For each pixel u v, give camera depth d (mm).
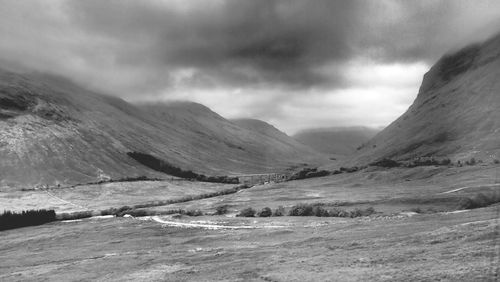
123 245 132875
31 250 146625
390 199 181000
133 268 81062
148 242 132625
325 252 70438
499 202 150750
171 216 194625
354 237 82312
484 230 62094
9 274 95562
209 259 80688
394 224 91000
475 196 155250
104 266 87812
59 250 137750
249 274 60688
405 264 52500
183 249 108625
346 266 56469
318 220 145000
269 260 70250
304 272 56469
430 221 87312
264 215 175375
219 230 141000
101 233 164875
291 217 161625
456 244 58219
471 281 42094
